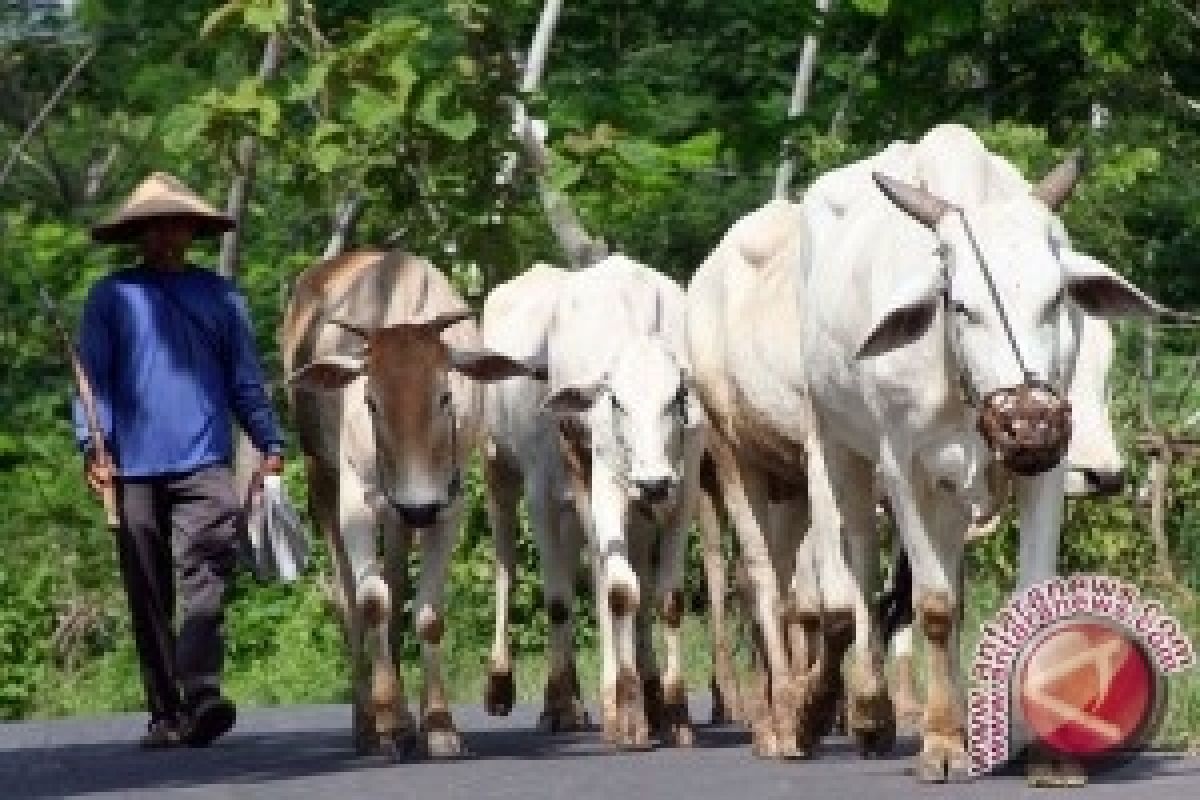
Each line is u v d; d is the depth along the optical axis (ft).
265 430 52.47
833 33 84.58
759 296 47.67
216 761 49.11
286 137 67.82
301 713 63.00
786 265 47.55
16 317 110.01
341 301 50.52
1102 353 49.52
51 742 56.24
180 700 52.80
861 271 41.81
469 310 48.70
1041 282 38.55
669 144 77.10
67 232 109.50
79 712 76.48
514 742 51.49
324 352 50.19
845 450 44.21
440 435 47.11
